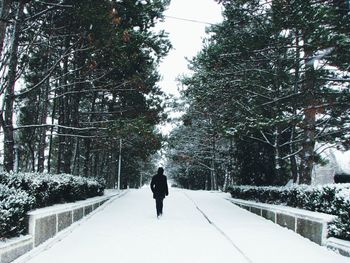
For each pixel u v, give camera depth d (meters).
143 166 74.19
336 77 17.30
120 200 25.45
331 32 14.21
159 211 15.88
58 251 8.87
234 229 12.77
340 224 9.52
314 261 8.18
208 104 22.84
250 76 20.67
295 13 14.21
